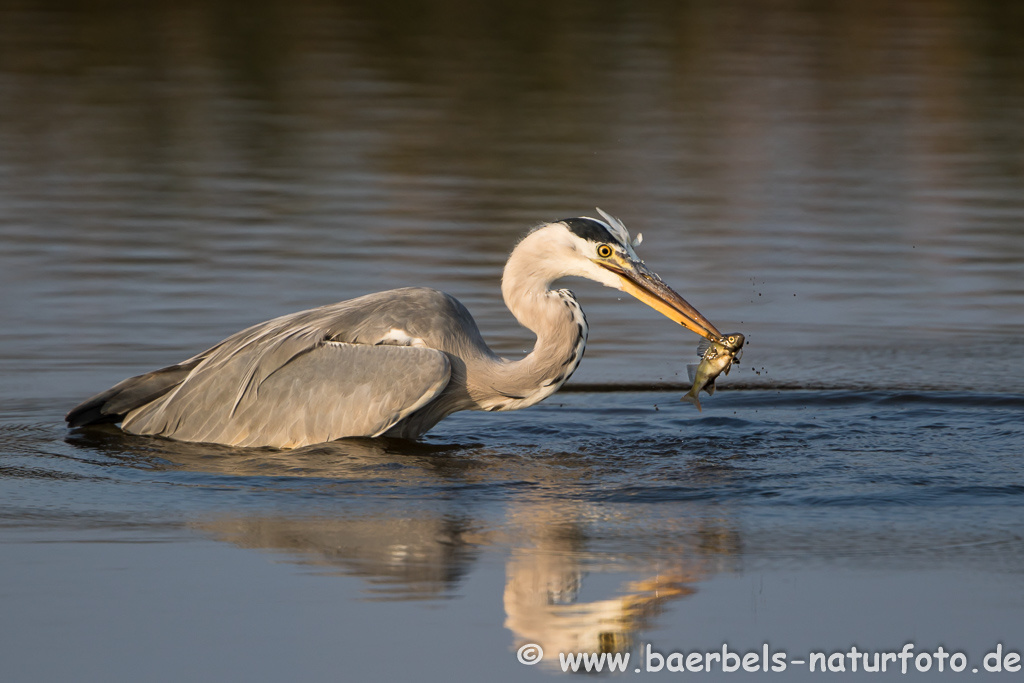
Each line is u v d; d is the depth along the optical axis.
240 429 11.56
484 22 41.78
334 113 28.72
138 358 13.88
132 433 11.91
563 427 12.24
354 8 44.34
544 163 24.33
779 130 27.58
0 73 32.16
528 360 11.93
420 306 11.88
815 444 11.59
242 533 9.12
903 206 21.67
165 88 31.08
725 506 9.76
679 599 8.06
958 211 21.33
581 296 17.42
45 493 9.98
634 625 7.73
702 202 21.64
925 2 46.09
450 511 9.61
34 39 37.19
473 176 23.30
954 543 8.95
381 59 35.34
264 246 18.56
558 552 8.82
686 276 17.44
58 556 8.65
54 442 11.48
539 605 7.97
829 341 15.12
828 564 8.59
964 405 13.09
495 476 10.52
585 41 38.25
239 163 24.09
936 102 30.69
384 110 29.09
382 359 11.43
